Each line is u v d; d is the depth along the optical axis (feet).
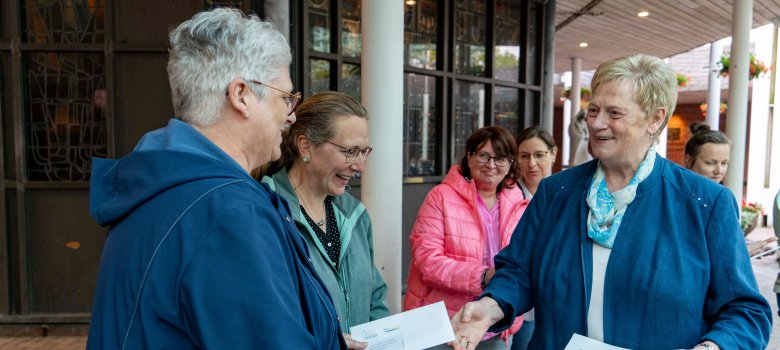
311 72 14.48
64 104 13.20
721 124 62.08
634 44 34.94
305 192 5.59
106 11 12.80
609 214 4.79
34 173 13.29
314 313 3.38
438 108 17.43
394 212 9.25
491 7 18.75
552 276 5.00
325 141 5.33
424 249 7.36
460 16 17.97
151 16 12.98
